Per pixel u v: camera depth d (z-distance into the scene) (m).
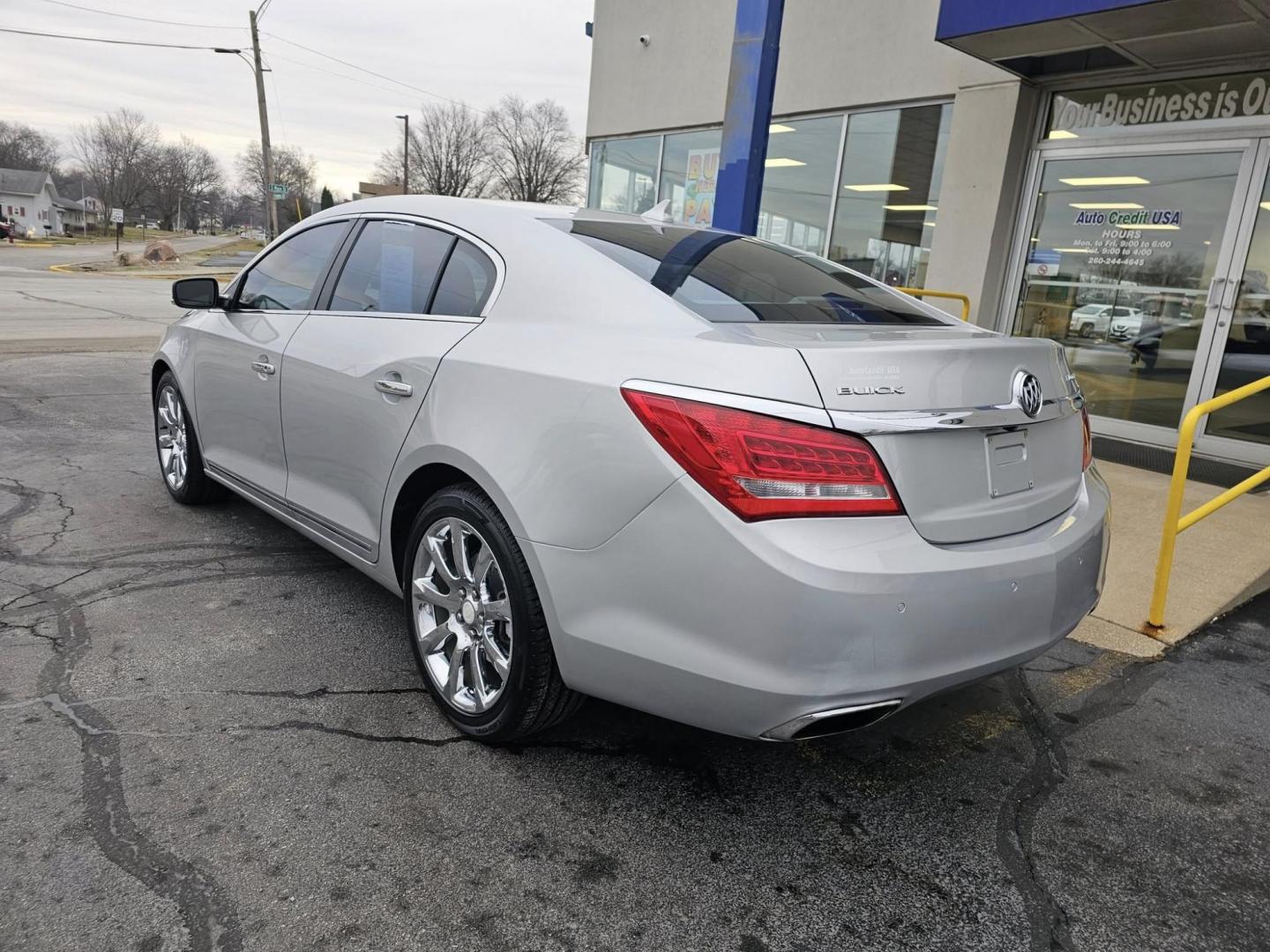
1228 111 6.41
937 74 7.79
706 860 2.17
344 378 3.01
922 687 2.03
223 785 2.31
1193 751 2.81
